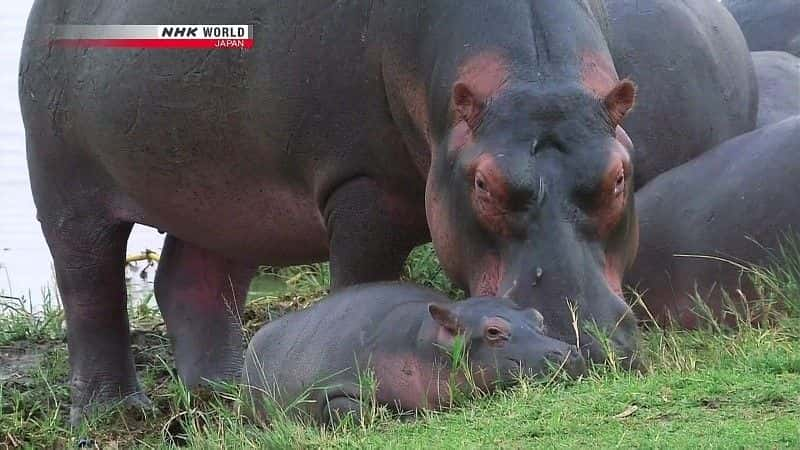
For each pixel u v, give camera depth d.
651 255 28.70
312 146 25.72
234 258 29.41
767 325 24.73
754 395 18.81
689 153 31.88
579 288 20.31
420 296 22.59
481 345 20.30
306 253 28.17
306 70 25.39
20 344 35.12
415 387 20.89
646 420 18.25
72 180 30.39
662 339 23.78
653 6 32.47
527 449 17.58
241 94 26.38
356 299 22.86
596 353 20.11
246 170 27.03
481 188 21.00
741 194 28.06
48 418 27.94
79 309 30.81
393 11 24.28
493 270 21.08
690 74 32.12
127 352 31.06
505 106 21.42
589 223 20.70
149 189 28.78
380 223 25.42
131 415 29.00
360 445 19.02
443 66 22.92
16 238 45.19
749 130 34.19
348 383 21.45
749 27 41.94
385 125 24.86
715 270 27.77
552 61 22.06
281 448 19.77
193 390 29.53
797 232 27.27
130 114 28.09
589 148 20.88
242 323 35.06
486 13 22.81
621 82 21.20
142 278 42.25
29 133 30.75
